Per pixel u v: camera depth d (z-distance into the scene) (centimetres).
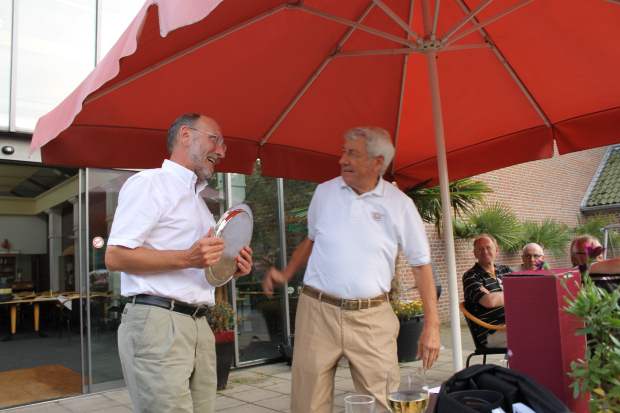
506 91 322
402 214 245
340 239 240
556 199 1368
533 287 149
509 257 1123
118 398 541
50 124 206
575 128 330
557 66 293
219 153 227
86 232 569
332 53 291
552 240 1184
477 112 342
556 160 1395
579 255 397
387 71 318
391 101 342
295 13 248
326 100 322
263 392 552
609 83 295
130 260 194
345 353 235
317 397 237
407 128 362
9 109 551
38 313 977
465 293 458
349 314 235
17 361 760
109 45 614
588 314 127
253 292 689
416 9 282
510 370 133
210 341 222
